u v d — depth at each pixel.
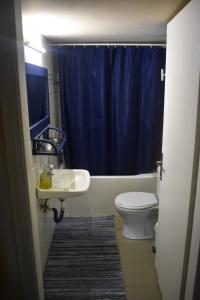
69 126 3.19
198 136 1.23
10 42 1.14
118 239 2.80
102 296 2.07
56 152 2.04
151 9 1.53
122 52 2.97
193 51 1.25
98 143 3.26
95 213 3.29
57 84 3.09
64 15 1.67
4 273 1.43
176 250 1.56
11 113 1.21
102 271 2.34
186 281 1.41
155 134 3.21
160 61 2.98
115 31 2.31
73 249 2.63
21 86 1.25
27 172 1.33
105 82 3.07
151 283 2.20
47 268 2.37
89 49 2.96
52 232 2.79
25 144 1.30
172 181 1.65
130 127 3.19
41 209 2.23
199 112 1.20
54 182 2.27
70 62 2.98
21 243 1.39
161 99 3.10
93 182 3.19
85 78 3.04
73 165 3.32
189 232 1.36
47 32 2.28
